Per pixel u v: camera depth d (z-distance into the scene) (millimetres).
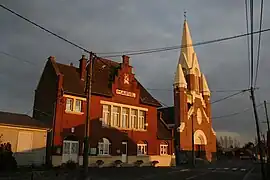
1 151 24656
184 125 58219
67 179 22578
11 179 20453
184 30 70812
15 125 27328
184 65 67438
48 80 34188
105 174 27203
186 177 28156
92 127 34406
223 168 44625
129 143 38656
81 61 36906
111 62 42312
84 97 34156
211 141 65875
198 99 64875
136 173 30281
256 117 30703
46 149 30188
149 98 43812
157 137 44125
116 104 37812
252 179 28016
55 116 31141
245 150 109500
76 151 32469
